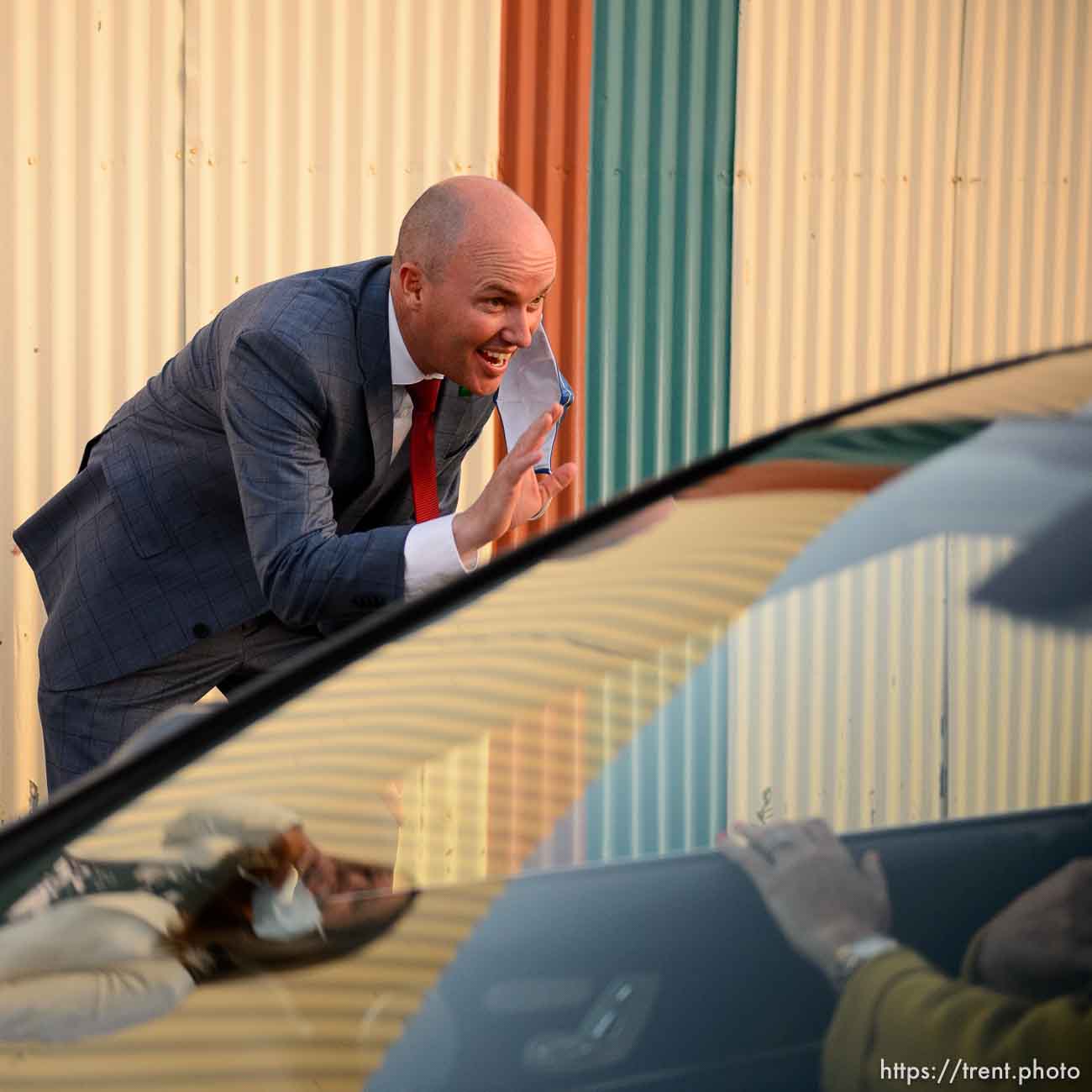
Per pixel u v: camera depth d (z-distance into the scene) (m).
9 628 7.02
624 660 1.97
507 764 1.93
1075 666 1.91
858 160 8.82
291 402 4.96
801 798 1.89
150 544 5.62
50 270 6.96
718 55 8.30
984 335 9.34
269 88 7.28
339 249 7.49
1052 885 1.82
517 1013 1.76
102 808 2.09
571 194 7.97
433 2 7.56
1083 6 9.43
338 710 2.09
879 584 1.96
